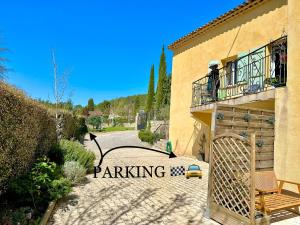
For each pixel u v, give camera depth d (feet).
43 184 19.22
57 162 29.45
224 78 37.01
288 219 16.67
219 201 16.65
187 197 21.97
